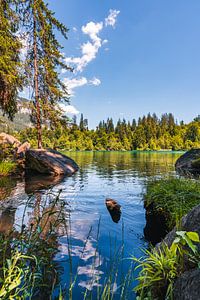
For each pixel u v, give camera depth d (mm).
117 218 4016
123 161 19703
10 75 9117
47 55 13320
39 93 13547
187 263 1521
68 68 13961
